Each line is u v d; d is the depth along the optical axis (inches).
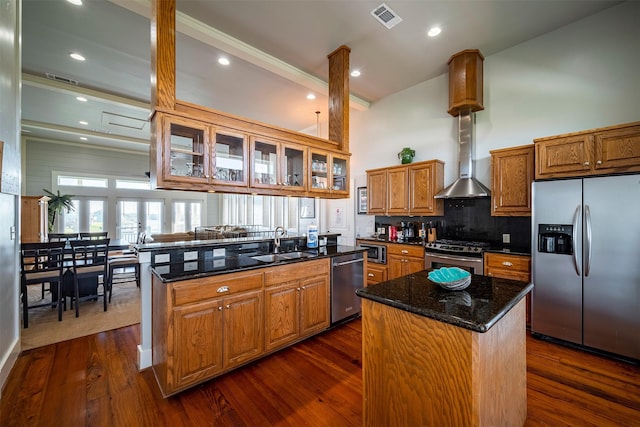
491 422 47.1
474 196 135.0
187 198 366.9
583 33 115.6
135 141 279.0
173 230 354.6
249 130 105.9
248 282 87.0
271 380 82.0
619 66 108.9
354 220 213.9
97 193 303.7
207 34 115.4
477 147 146.8
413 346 51.3
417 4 104.0
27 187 266.4
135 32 118.2
